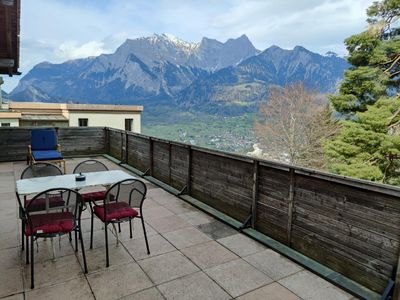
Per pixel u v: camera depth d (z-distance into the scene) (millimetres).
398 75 10453
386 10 10625
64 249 2752
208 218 3590
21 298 2053
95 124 15906
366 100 10984
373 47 10766
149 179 5289
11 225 3270
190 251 2766
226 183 3570
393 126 9891
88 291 2141
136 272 2400
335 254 2373
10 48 4988
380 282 2076
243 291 2180
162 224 3389
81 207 2514
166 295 2117
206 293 2148
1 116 12977
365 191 2133
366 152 10062
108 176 3090
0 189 4664
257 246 2877
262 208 3070
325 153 11484
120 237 3035
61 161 5641
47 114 16328
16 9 3523
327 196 2406
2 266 2441
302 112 13406
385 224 2023
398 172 9867
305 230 2617
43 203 2666
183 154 4430
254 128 15047
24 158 7254
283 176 2797
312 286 2244
